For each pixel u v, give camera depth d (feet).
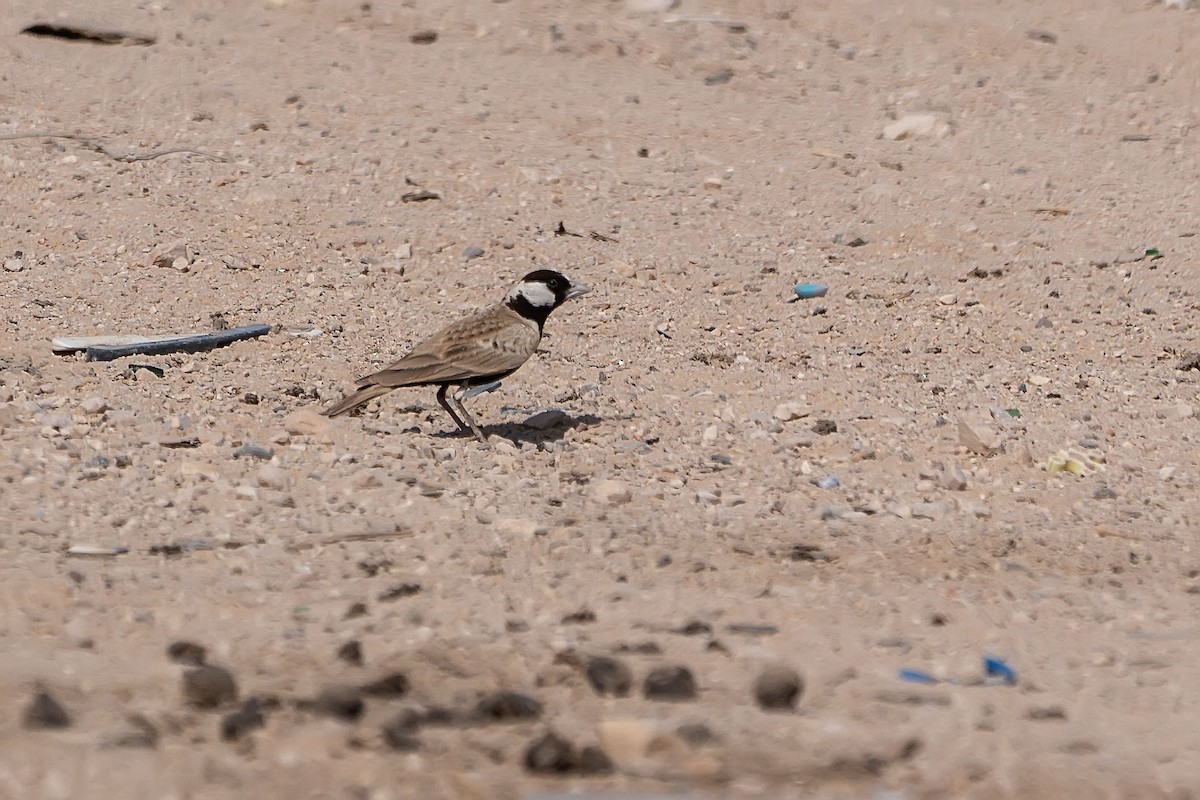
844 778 23.11
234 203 65.72
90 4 87.76
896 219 69.31
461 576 33.65
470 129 76.18
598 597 32.40
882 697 26.76
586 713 25.75
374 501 38.81
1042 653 30.17
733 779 22.97
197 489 38.96
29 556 33.60
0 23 84.02
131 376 48.91
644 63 89.25
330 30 89.10
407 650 28.40
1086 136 82.89
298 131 74.08
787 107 84.58
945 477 42.73
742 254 64.64
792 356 54.75
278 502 38.40
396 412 47.65
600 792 22.30
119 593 31.68
